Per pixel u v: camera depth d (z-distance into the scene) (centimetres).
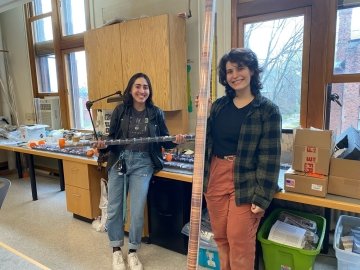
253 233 158
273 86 253
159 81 268
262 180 146
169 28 257
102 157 242
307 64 231
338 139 188
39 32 447
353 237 179
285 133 226
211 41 111
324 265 214
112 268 213
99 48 304
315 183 157
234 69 147
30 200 357
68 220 298
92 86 320
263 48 252
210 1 110
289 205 239
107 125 329
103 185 269
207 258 209
